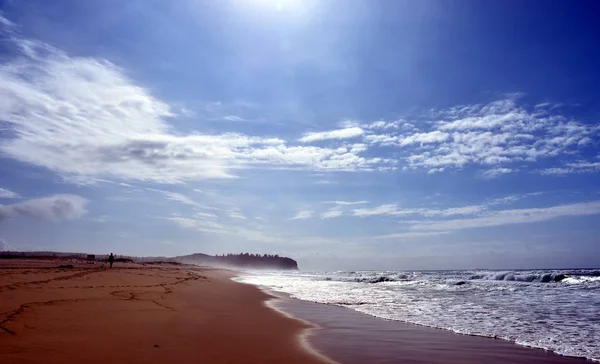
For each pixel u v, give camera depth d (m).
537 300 19.45
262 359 6.72
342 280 47.69
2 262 41.53
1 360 5.52
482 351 8.11
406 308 16.20
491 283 35.47
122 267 45.28
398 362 7.09
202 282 30.30
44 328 7.76
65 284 16.34
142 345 6.98
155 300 14.20
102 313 10.09
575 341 9.22
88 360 5.80
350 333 10.05
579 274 50.12
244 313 13.24
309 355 7.24
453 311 15.17
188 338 7.95
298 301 19.19
